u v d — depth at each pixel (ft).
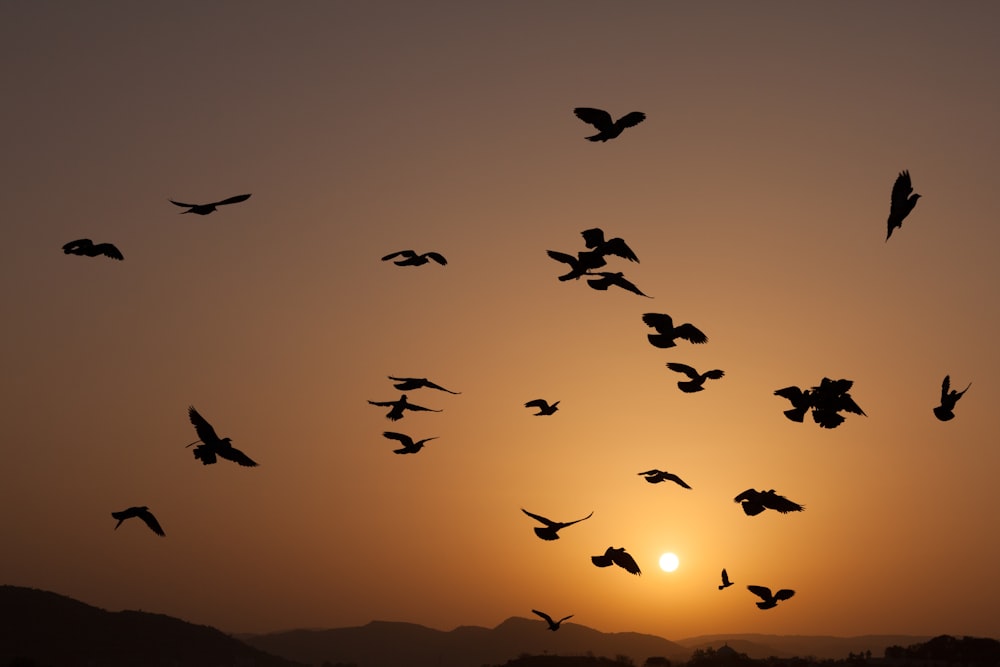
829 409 87.20
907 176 68.23
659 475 89.71
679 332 93.20
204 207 83.71
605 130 87.25
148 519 74.59
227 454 72.95
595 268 96.07
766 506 85.30
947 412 82.38
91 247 94.99
